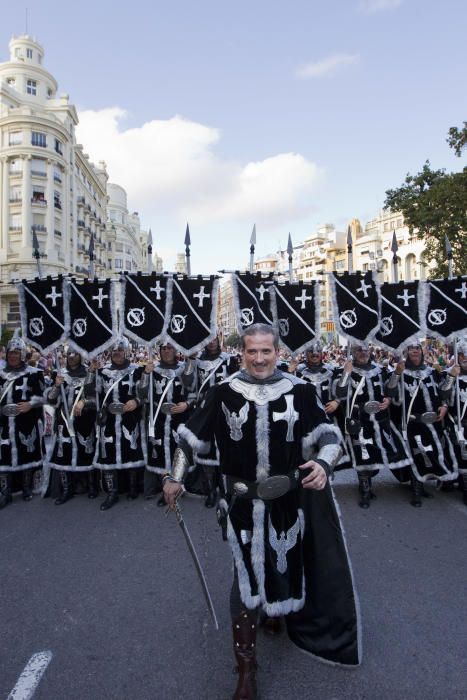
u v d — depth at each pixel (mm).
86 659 2752
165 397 5566
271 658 2738
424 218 15453
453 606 3234
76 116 46750
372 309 5516
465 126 14148
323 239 74500
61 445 5586
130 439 5562
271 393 2531
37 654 2803
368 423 5395
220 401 2602
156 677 2596
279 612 2441
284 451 2488
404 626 3012
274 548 2467
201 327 5508
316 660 2709
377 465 5250
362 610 3193
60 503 5523
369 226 63938
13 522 4945
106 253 59344
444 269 15430
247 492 2477
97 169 57188
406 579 3611
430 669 2613
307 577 2688
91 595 3461
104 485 5547
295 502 2576
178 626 3068
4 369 5664
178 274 5559
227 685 2527
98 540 4453
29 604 3352
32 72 46000
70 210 44688
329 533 2664
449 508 5219
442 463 5277
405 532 4543
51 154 40906
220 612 3223
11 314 40312
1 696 2469
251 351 2512
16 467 5504
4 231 40125
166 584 3611
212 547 4277
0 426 5539
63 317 5508
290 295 5699
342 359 6711
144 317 5461
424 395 5383
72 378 5672
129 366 5773
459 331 5449
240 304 5691
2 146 39719
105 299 5496
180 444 2629
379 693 2439
